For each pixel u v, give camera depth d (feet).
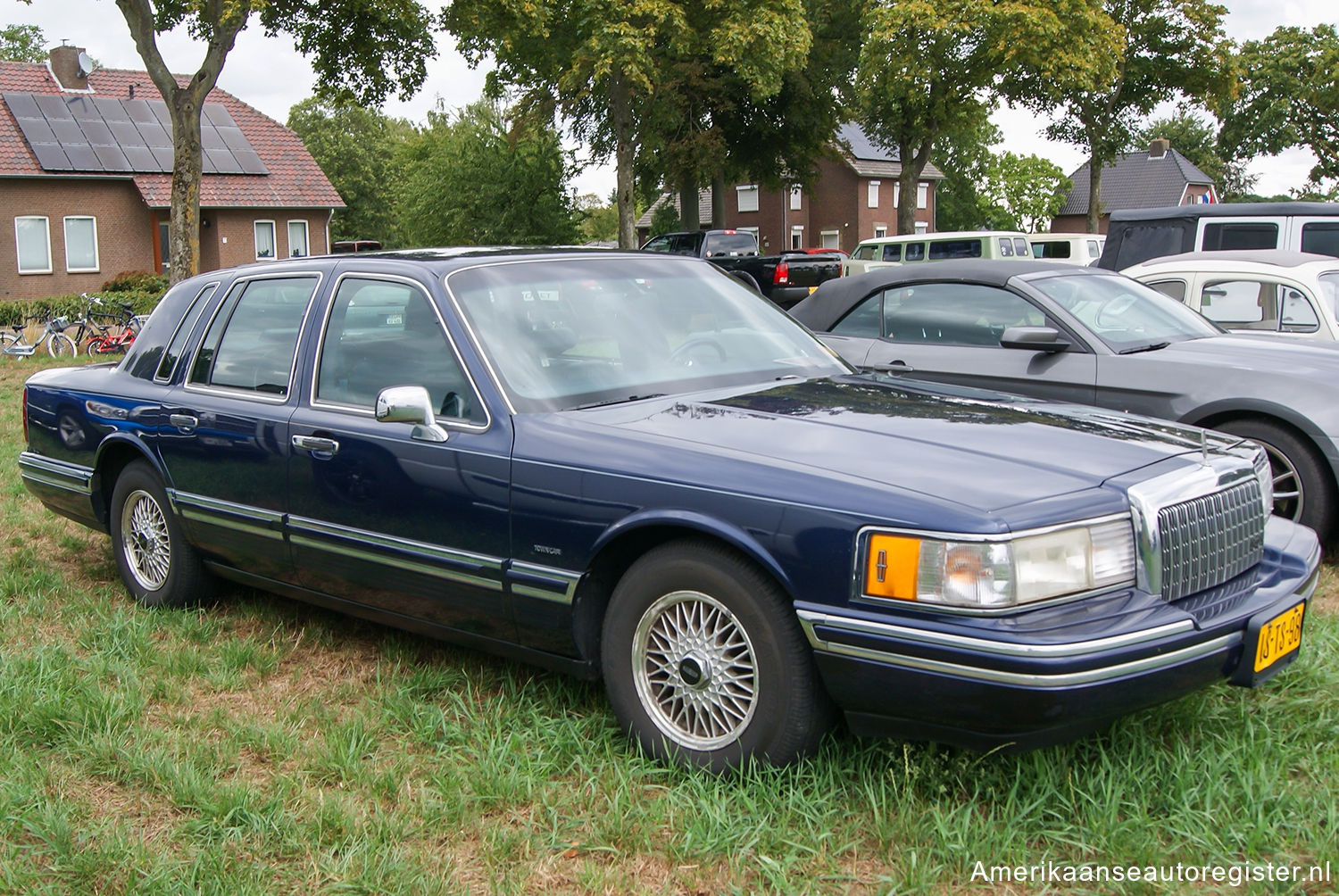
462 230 137.59
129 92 123.24
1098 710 8.98
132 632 15.29
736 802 10.00
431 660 14.28
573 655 11.76
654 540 11.30
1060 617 9.14
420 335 13.16
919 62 106.42
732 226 206.08
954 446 10.53
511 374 12.45
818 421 11.43
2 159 106.63
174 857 9.61
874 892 8.83
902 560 9.27
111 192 112.88
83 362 58.90
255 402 14.83
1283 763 10.44
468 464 12.13
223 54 60.70
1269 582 10.80
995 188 228.02
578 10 83.71
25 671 13.66
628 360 13.21
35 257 108.68
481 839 9.71
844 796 10.03
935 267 23.00
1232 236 38.19
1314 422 17.54
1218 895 8.68
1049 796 9.81
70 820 10.25
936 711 9.29
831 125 128.47
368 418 13.35
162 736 12.04
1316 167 179.01
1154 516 9.71
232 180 119.44
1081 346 20.16
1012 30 101.40
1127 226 41.16
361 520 13.32
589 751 11.25
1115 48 106.22
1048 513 9.29
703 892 8.93
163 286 102.99
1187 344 20.33
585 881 9.02
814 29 120.88
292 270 15.42
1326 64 171.22
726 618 10.50
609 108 110.63
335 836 9.84
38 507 24.00
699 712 10.78
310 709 12.74
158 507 16.71
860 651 9.45
